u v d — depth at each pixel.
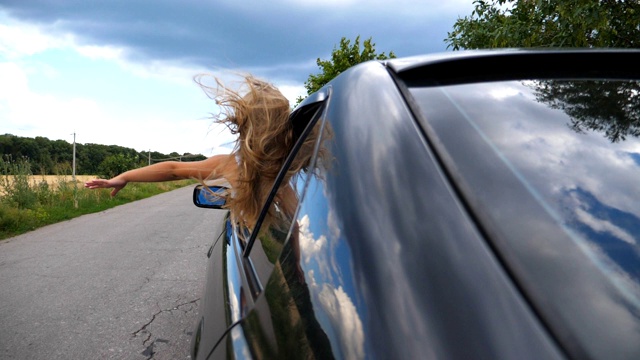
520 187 0.90
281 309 1.01
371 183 0.99
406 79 1.22
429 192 0.91
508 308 0.70
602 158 0.98
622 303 0.70
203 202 2.60
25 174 15.16
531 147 1.00
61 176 17.64
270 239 1.43
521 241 0.79
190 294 5.43
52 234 10.54
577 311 0.68
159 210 15.49
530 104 1.13
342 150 1.12
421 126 1.06
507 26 6.06
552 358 0.63
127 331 4.32
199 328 1.75
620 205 0.88
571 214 0.85
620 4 5.02
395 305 0.77
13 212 11.55
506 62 1.26
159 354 3.82
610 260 0.77
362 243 0.90
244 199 1.84
